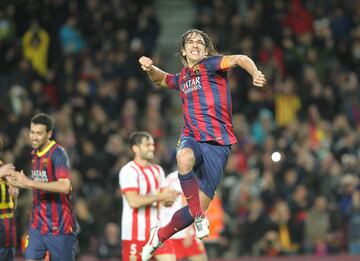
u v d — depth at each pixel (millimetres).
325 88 45938
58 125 40906
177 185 27750
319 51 48000
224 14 48469
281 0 49531
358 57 48781
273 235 37875
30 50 45531
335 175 40406
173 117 47125
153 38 47500
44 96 43344
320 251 38406
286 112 45000
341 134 43438
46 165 23688
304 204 38812
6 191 23859
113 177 38844
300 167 40094
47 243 23812
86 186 39188
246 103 45531
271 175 39312
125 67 45500
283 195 39031
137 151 25453
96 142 41250
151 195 25234
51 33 46312
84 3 49156
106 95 43719
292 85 45656
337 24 49875
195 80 20219
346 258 37125
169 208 27609
